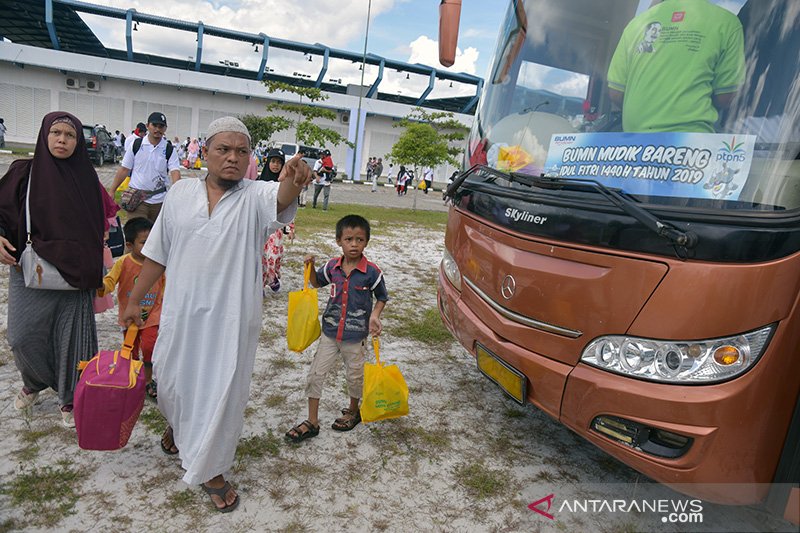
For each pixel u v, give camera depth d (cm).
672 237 230
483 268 336
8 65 3117
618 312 252
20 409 335
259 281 262
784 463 234
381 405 315
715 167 236
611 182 264
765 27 237
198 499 274
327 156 1498
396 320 588
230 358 248
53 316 303
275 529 259
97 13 3272
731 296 225
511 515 287
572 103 306
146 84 3366
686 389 233
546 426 386
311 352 474
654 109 259
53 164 288
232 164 245
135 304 267
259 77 3694
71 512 256
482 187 346
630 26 282
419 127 1925
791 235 221
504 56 383
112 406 255
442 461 330
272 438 336
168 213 256
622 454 256
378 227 1304
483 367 341
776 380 228
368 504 284
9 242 287
